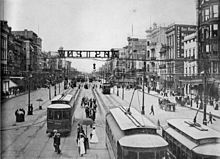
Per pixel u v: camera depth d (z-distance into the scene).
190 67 39.78
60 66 86.44
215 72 34.41
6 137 19.94
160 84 51.47
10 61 43.75
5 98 38.16
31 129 22.98
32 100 42.75
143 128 12.23
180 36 43.72
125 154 11.12
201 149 10.61
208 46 36.09
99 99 47.44
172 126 13.92
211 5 35.47
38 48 62.44
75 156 15.94
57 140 16.69
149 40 65.19
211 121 23.50
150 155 10.96
